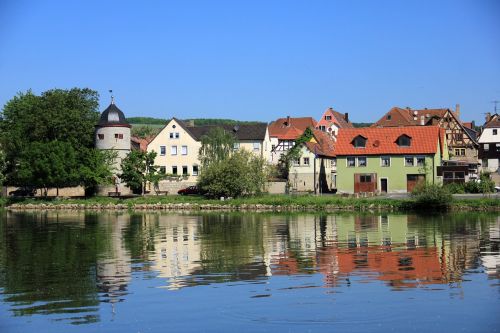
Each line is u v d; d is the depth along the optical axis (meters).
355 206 72.81
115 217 68.62
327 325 21.19
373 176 91.00
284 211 73.56
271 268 30.89
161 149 106.38
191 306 23.64
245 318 22.05
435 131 90.38
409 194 84.81
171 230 51.06
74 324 21.77
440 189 68.12
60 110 104.50
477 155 122.12
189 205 82.69
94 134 105.88
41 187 97.62
